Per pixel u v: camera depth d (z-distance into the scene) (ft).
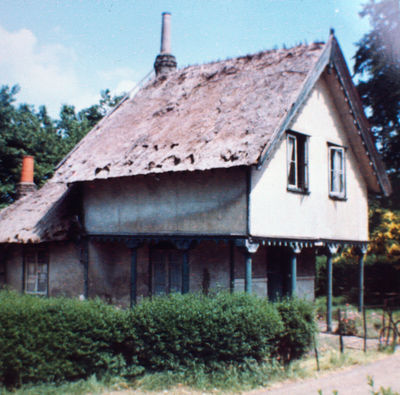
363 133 56.80
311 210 50.21
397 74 93.45
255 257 49.90
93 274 55.01
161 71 70.08
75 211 57.41
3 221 62.90
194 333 31.30
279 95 46.39
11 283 62.13
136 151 50.96
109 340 31.99
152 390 29.55
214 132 46.06
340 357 37.37
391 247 69.05
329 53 50.75
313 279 59.11
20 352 28.84
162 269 53.16
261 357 32.37
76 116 135.74
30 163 73.77
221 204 43.45
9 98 106.63
